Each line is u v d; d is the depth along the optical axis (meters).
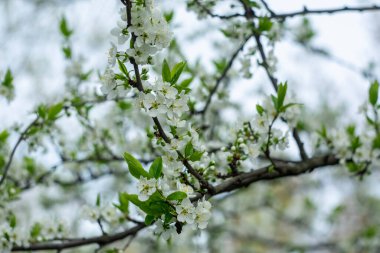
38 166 5.85
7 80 5.14
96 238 4.04
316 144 4.69
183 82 3.69
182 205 2.63
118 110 5.86
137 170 2.77
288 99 4.09
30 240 4.30
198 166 3.06
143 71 2.76
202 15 4.75
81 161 5.61
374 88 4.52
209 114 5.57
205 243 7.89
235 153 3.44
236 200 9.41
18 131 5.26
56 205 8.52
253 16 4.57
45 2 8.66
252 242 10.77
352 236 8.81
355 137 4.38
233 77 5.68
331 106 9.38
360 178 4.59
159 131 2.78
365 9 4.43
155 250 7.05
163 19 2.65
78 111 5.16
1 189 4.89
